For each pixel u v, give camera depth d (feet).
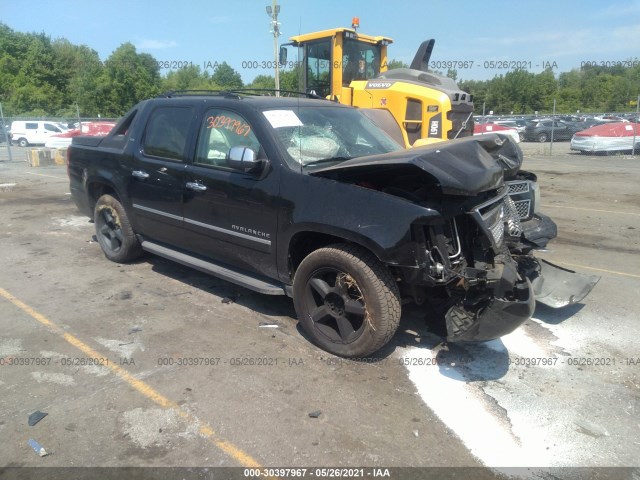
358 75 33.04
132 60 150.20
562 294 15.20
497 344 13.34
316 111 15.17
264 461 8.90
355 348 12.03
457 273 11.37
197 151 15.11
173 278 17.95
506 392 11.14
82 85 148.97
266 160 13.12
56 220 27.43
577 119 107.34
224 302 15.79
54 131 95.55
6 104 169.48
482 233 11.87
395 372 11.87
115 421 9.87
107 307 15.30
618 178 44.65
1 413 10.05
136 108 18.25
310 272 12.51
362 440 9.48
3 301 15.64
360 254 11.68
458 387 11.30
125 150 17.66
